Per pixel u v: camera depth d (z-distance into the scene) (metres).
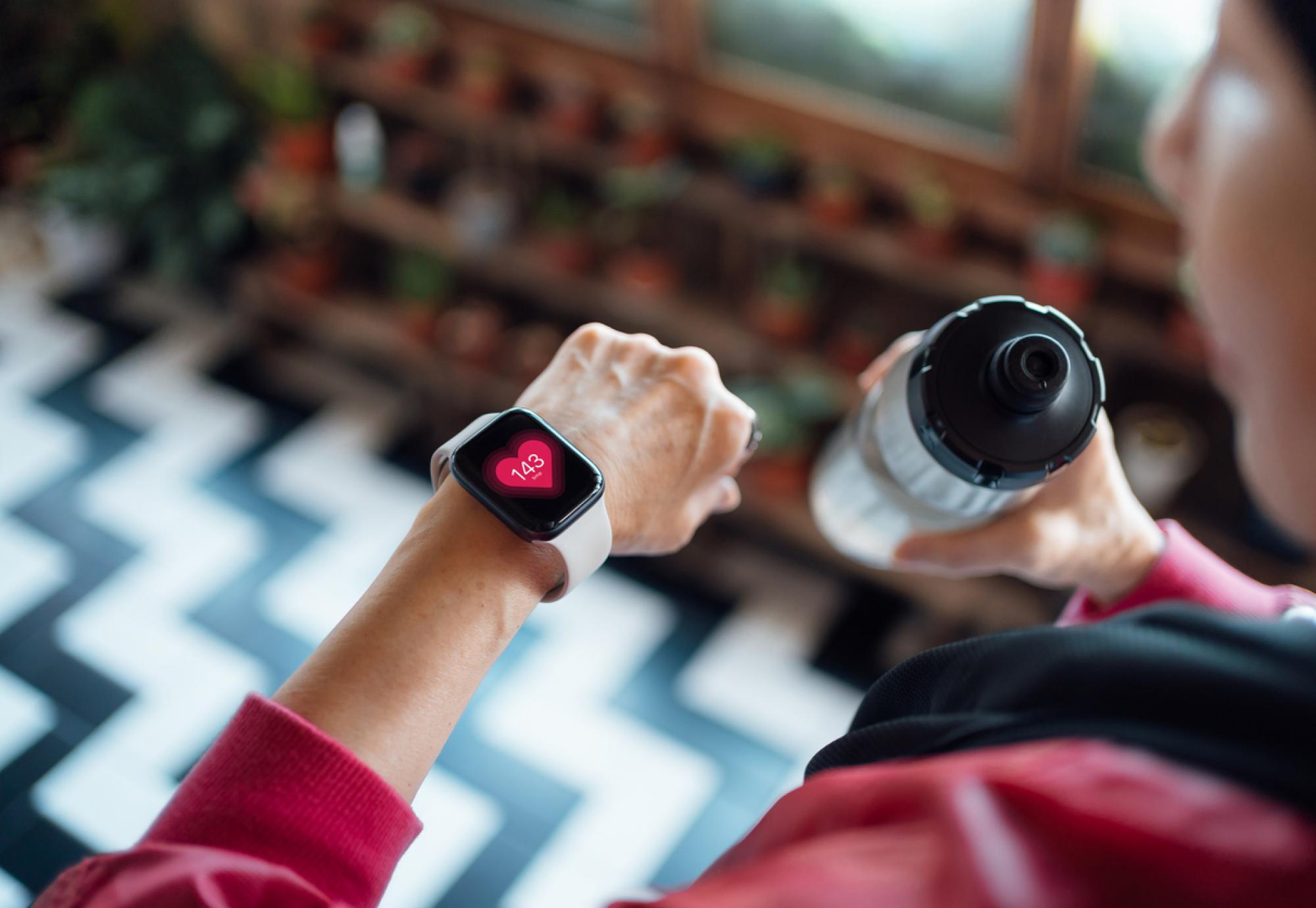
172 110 4.02
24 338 4.15
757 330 3.37
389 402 4.07
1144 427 2.85
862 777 0.38
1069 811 0.32
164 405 3.99
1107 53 2.50
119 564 3.52
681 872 2.93
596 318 3.75
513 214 3.68
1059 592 3.16
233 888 0.45
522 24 3.38
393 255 4.04
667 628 3.44
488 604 0.55
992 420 0.58
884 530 0.71
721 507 0.70
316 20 3.67
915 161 2.97
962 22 2.65
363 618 0.54
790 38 2.95
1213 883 0.30
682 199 3.31
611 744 3.16
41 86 4.41
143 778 3.04
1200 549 0.72
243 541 3.61
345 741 0.50
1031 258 2.90
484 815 3.00
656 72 3.24
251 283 4.07
